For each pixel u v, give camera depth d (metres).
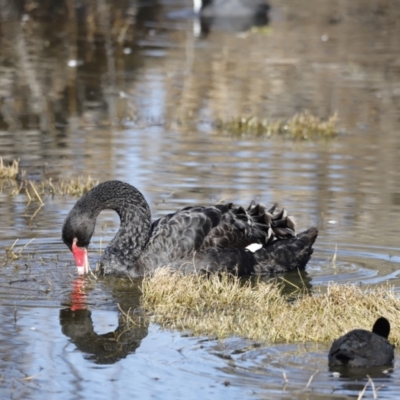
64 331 9.95
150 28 34.28
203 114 22.55
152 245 12.27
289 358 8.89
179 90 24.86
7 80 25.42
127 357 9.14
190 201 15.30
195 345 9.37
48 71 26.66
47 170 17.41
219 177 16.92
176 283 11.22
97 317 10.42
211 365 8.80
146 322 10.23
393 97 24.58
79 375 8.72
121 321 10.27
